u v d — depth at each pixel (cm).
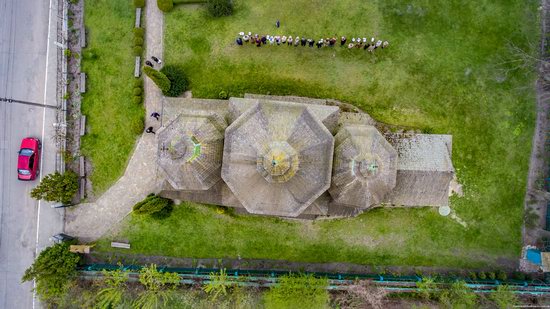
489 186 4547
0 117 4597
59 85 4588
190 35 4541
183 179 3528
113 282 4372
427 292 4312
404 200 4234
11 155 4597
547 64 4394
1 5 4575
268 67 4541
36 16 4575
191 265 4597
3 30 4581
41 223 4603
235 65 4544
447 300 4291
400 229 4581
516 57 4525
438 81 4525
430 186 4144
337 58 4531
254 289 4388
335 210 4203
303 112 3641
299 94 4534
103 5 4562
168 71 4453
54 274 4225
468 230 4575
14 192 4594
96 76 4569
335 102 4519
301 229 4584
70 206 4603
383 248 4588
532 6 4544
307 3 4528
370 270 4569
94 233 4603
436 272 4584
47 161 4594
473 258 4584
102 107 4569
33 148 4491
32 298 4612
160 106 4541
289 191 3444
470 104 4531
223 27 4534
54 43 4575
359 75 4525
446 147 4259
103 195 4594
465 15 4522
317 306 4203
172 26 4538
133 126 4441
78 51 4581
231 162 3466
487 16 4528
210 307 4378
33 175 4506
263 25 4531
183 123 3516
